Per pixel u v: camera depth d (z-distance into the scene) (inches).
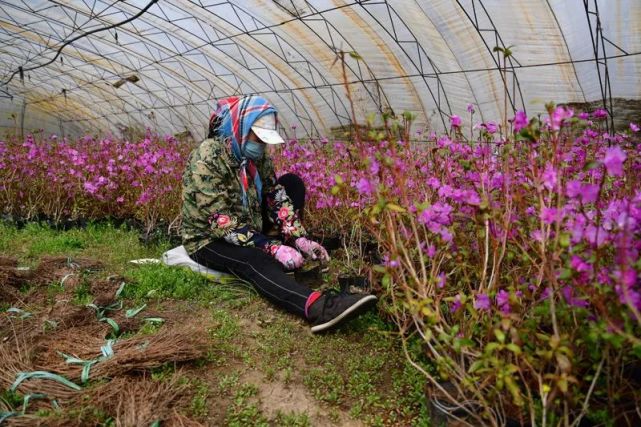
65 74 633.0
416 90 336.5
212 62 467.2
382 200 65.5
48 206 229.0
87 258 157.1
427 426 76.2
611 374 71.5
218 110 133.6
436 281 70.7
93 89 661.9
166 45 464.4
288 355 99.4
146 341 96.8
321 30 335.3
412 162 96.6
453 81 307.4
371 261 148.5
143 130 707.4
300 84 419.8
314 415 81.6
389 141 72.5
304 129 469.1
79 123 803.4
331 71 374.9
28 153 237.5
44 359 90.9
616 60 237.0
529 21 247.0
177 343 95.7
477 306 65.2
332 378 90.5
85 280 131.2
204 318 116.6
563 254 64.8
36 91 722.2
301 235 141.4
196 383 88.4
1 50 583.8
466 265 80.8
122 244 183.5
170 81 555.5
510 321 60.4
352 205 128.6
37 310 114.4
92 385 83.9
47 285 131.6
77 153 228.7
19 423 72.0
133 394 79.9
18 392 80.6
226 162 129.6
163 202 198.7
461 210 93.0
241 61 434.0
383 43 317.7
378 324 111.0
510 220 75.3
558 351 56.2
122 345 95.5
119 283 132.6
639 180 97.1
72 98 723.4
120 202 216.5
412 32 293.9
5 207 233.5
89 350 93.4
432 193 100.2
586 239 63.7
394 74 337.1
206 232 132.1
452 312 79.4
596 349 59.5
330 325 104.3
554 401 66.3
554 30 244.2
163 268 141.9
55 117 809.5
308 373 93.2
